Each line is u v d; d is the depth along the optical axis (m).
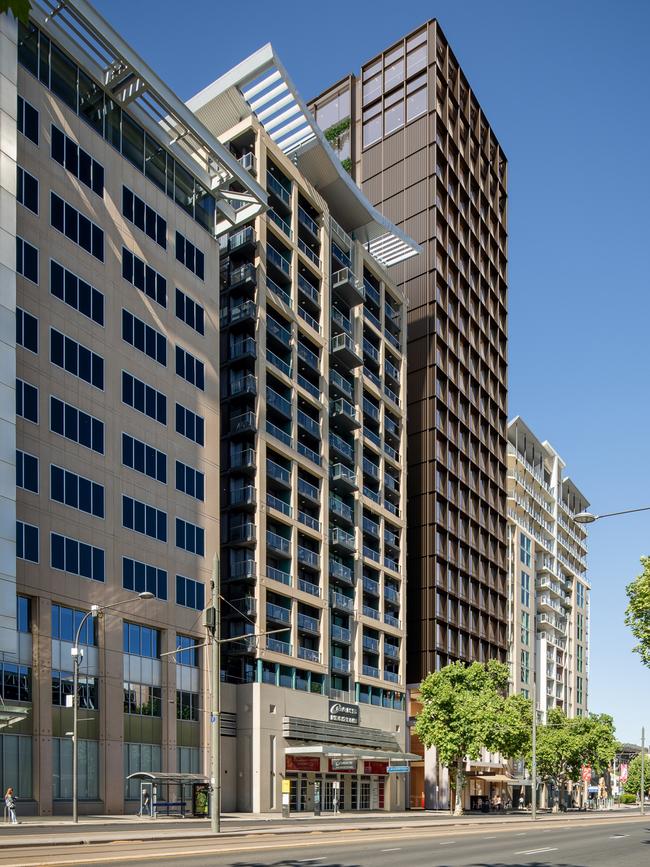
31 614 45.75
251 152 71.88
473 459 106.25
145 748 52.97
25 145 48.28
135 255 56.34
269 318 71.12
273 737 65.00
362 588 80.50
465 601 99.94
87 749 48.50
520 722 77.12
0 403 43.34
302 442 76.44
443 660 93.75
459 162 109.44
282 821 48.66
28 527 45.59
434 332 98.19
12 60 46.59
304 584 71.25
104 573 50.69
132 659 52.72
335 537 77.06
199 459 60.50
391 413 91.50
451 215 106.69
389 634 85.19
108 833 32.03
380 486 86.38
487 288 116.19
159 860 20.88
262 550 66.31
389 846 29.41
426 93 104.06
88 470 50.31
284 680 67.94
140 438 54.94
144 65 54.28
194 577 58.69
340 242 84.00
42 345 47.91
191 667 58.50
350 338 82.12
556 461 151.25
